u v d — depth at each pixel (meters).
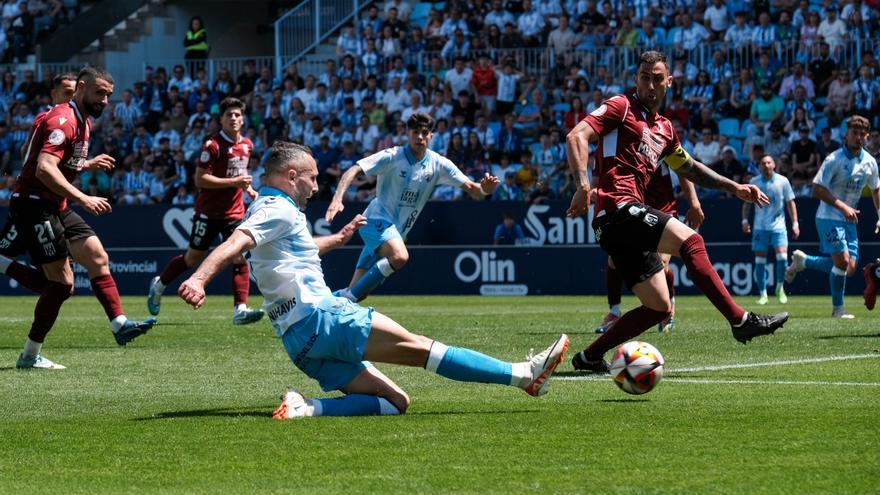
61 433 9.09
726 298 11.44
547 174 36.41
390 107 40.38
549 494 6.74
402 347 9.52
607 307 27.41
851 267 22.03
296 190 9.43
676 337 17.38
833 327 19.19
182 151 40.97
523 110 39.72
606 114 11.88
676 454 7.91
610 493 6.75
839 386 11.41
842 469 7.35
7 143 44.34
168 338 18.44
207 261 8.78
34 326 13.95
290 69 42.72
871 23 37.53
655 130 12.10
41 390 11.95
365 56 42.56
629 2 40.69
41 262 13.96
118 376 13.20
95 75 13.95
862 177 21.48
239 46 56.19
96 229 38.50
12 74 46.88
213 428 9.20
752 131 36.16
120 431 9.14
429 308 27.50
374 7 44.72
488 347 16.34
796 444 8.23
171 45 52.91
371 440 8.55
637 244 11.82
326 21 46.38
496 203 35.41
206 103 43.69
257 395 11.50
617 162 11.97
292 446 8.36
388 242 17.97
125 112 44.28
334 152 38.84
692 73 37.59
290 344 9.54
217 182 20.34
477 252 35.56
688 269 11.60
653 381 10.56
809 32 37.56
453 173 18.20
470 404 10.41
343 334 9.45
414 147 17.92
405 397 9.86
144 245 38.06
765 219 28.39
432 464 7.66
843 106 35.62
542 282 35.00
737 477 7.15
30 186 13.91
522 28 41.97
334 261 36.41
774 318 11.35
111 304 15.01
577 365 12.46
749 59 37.78
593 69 39.59
